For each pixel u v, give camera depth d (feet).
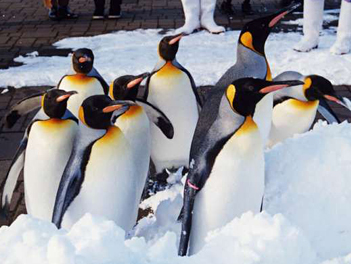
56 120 11.78
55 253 5.48
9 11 39.40
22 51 29.22
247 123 9.48
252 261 6.00
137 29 33.35
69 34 32.60
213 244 6.40
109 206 10.53
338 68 24.70
